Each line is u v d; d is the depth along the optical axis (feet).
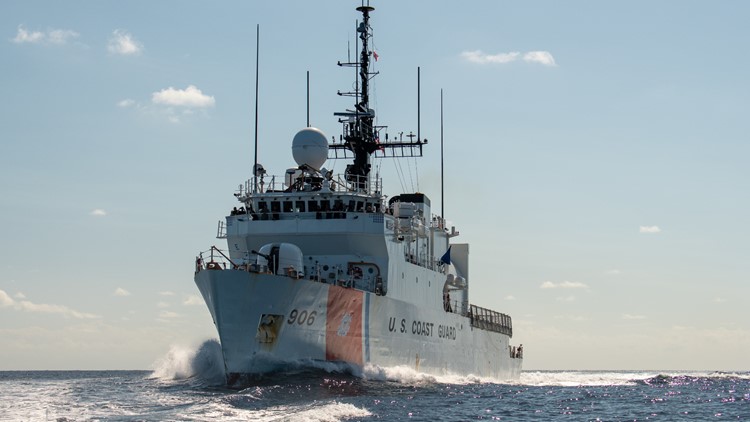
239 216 195.21
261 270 165.78
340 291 173.99
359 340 183.32
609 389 246.68
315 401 150.61
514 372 310.24
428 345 217.56
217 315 161.58
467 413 152.15
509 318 306.76
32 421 134.10
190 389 175.11
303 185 196.13
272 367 166.91
